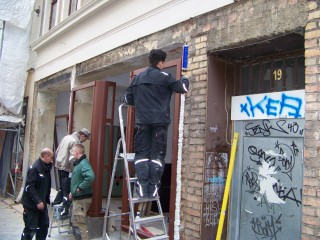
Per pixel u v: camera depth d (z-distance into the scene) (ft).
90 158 21.15
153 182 12.44
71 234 21.15
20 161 35.12
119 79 27.20
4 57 32.53
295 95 12.44
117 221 21.25
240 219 14.14
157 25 17.75
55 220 23.44
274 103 13.20
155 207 20.56
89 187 19.93
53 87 30.78
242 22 13.17
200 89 14.67
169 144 25.61
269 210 13.14
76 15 25.29
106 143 25.85
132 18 19.80
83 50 25.05
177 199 15.01
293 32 11.54
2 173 38.68
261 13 12.52
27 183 17.03
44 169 17.49
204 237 13.89
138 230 17.49
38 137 32.65
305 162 10.52
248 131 14.29
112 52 21.40
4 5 31.99
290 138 12.69
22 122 33.94
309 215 10.25
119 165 30.04
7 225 23.66
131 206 12.08
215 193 14.37
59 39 29.12
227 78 15.19
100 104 21.62
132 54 19.42
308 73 10.75
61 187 21.89
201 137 14.33
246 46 13.34
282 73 13.75
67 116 33.01
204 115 14.34
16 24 32.73
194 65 15.08
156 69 12.69
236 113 14.80
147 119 12.25
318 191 10.10
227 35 13.69
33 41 36.14
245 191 14.11
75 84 25.76
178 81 12.08
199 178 14.15
